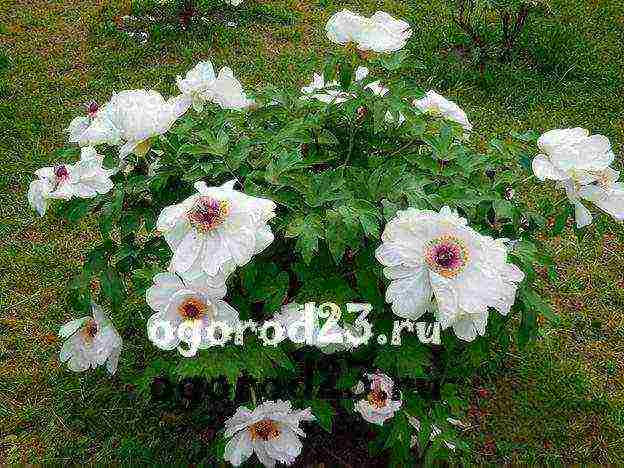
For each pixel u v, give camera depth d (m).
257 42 2.27
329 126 1.05
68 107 1.91
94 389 1.22
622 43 2.36
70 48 2.19
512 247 0.95
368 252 0.90
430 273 0.75
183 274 0.78
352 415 1.10
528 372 1.29
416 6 2.50
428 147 1.05
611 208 0.92
